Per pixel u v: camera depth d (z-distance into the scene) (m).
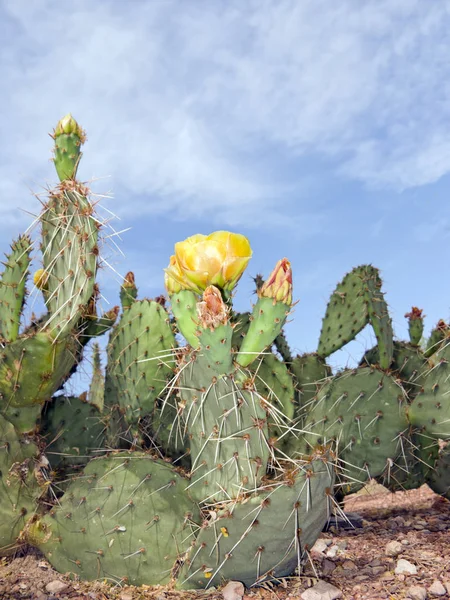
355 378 0.65
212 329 0.42
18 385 0.54
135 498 0.50
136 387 0.62
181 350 0.48
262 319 0.44
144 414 0.62
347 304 0.75
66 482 0.59
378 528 0.66
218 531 0.44
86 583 0.49
